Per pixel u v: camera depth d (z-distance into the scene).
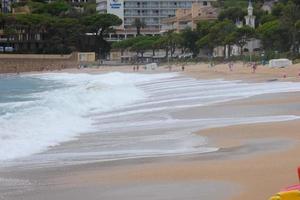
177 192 12.45
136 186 13.39
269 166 14.77
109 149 19.97
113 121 29.06
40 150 19.95
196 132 23.19
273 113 29.11
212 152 18.00
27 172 15.94
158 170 15.27
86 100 40.06
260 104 34.09
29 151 19.67
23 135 22.59
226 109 32.25
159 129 25.08
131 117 30.84
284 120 25.81
